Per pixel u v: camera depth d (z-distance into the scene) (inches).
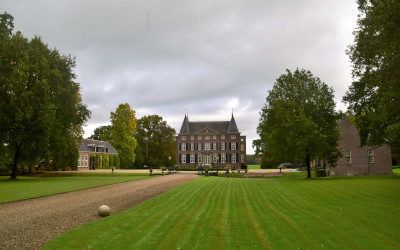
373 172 2219.5
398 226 571.2
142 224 586.6
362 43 1167.6
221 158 4384.8
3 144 1923.0
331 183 1437.0
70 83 2018.9
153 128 4569.4
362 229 549.3
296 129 1764.3
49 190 1141.1
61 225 593.6
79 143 2497.5
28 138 1833.2
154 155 4532.5
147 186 1348.4
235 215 682.8
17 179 1830.7
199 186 1365.7
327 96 1881.2
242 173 2554.1
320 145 1777.8
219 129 4463.6
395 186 1237.7
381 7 815.1
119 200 918.4
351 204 828.6
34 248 454.9
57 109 1927.9
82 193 1082.1
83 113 2130.9
